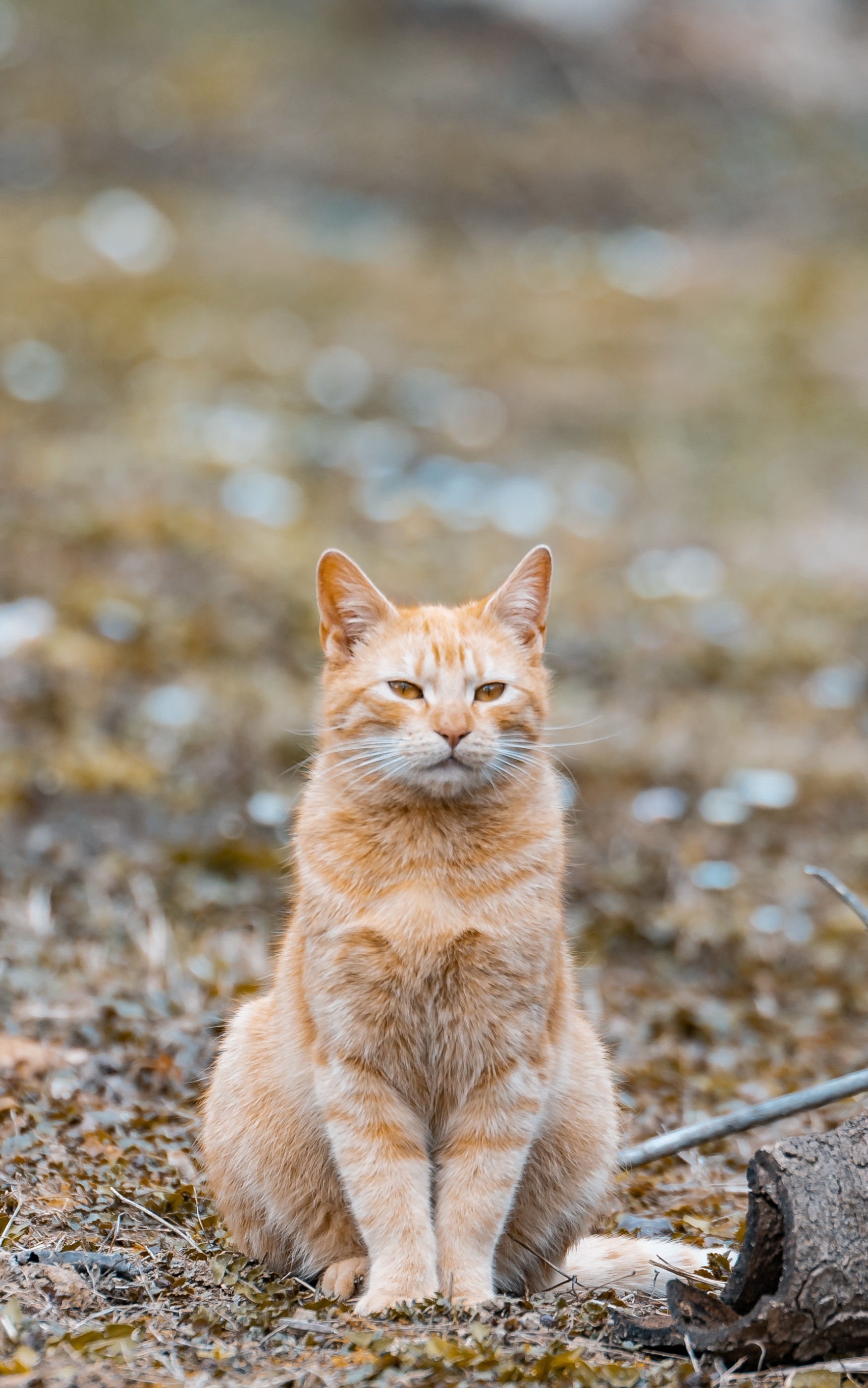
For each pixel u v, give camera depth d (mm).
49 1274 4102
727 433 18625
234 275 21891
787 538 15945
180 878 8352
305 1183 4613
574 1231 4801
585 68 29500
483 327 21281
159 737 10102
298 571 13125
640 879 9000
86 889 8133
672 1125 6035
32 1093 5777
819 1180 3623
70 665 10766
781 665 12742
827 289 22375
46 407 16641
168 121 26672
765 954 8234
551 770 4840
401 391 18781
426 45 30031
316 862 4504
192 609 12023
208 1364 3631
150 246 22375
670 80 29656
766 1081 6582
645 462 17703
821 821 10156
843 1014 7652
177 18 30172
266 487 14797
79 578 12148
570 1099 4688
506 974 4289
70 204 23578
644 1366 3627
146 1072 6098
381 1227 4246
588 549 14969
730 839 9750
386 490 15820
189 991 6973
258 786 9664
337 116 27547
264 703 10789
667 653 12742
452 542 14695
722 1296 3801
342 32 30375
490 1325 3920
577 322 21578
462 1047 4328
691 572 14461
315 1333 3861
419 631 4762
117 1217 4703
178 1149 5469
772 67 30125
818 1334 3551
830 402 19422
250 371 18672
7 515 13148
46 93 26906
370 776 4527
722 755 10977
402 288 22375
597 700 11750
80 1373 3516
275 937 7566
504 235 24812
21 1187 4898
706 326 21469
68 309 19672
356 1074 4316
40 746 9781
